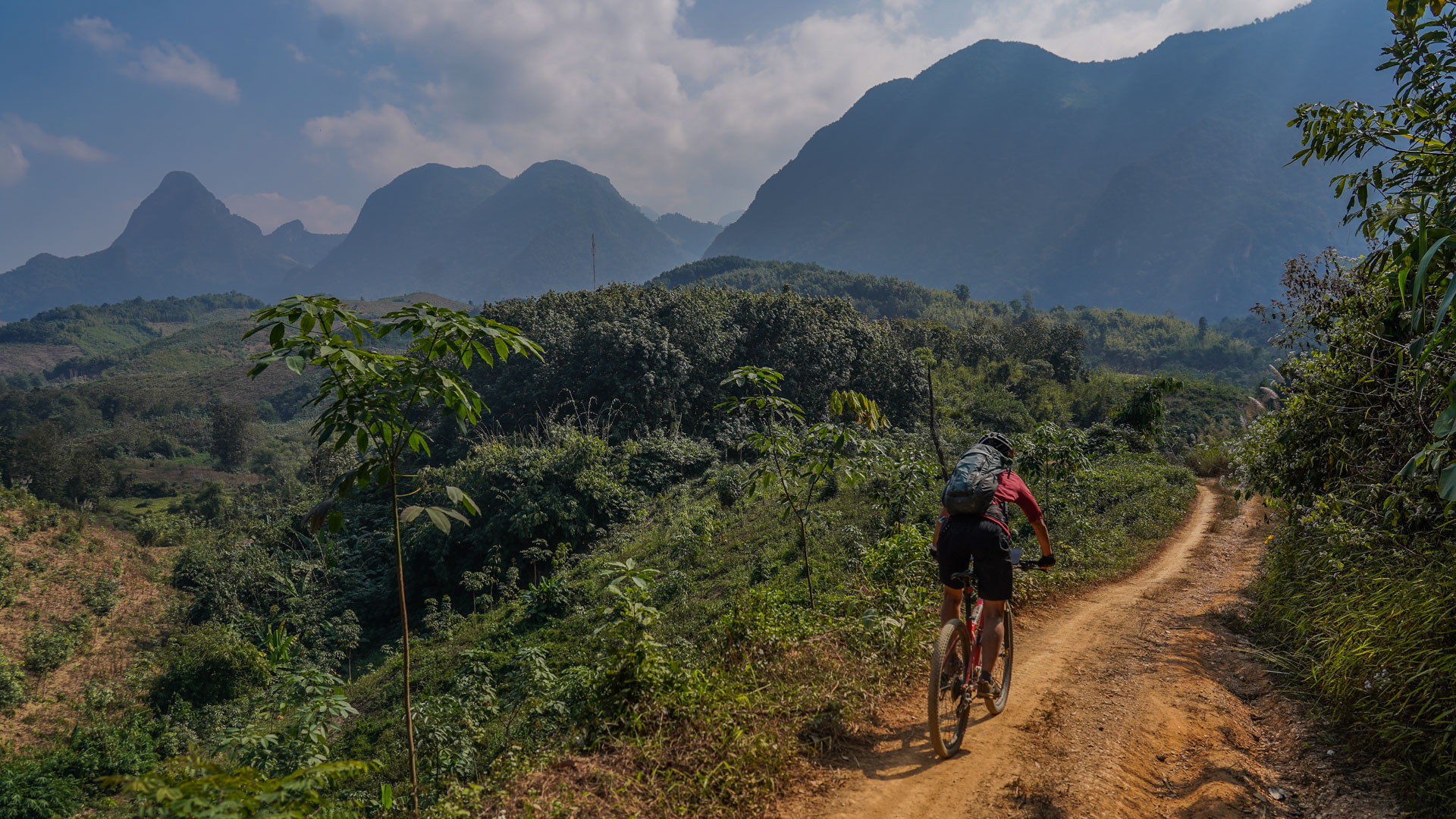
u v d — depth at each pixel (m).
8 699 25.38
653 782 3.57
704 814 3.38
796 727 4.19
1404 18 5.46
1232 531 15.28
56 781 19.34
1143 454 28.89
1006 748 4.13
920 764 3.96
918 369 55.41
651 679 4.46
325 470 49.53
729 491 25.66
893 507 14.88
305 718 6.10
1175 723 4.60
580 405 42.53
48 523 44.16
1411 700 3.95
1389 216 4.47
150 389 195.75
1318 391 7.00
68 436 145.75
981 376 74.00
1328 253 7.24
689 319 47.38
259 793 2.35
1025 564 4.43
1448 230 3.12
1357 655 4.39
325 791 9.70
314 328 3.80
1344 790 3.64
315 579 29.95
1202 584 10.13
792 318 52.75
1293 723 4.47
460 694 13.82
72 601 35.84
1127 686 5.28
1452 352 4.73
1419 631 4.12
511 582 24.75
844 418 16.98
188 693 24.20
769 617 6.27
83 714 24.67
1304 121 5.93
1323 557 6.07
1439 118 5.07
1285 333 7.71
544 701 9.57
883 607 6.51
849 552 15.45
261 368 3.33
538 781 3.65
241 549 33.31
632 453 34.00
